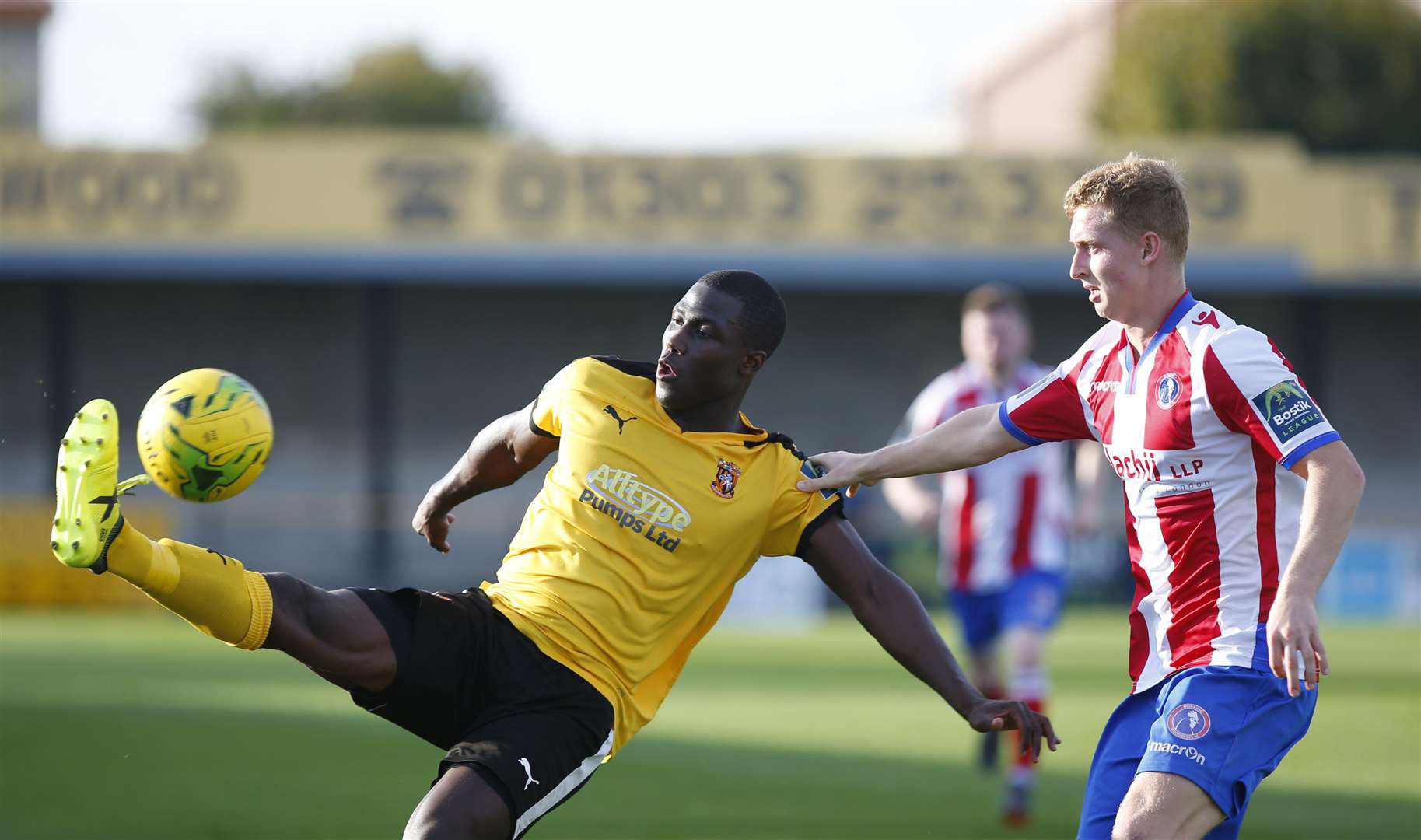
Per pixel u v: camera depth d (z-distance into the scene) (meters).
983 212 94.12
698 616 15.90
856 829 25.14
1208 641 14.64
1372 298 106.81
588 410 15.93
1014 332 32.25
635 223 93.12
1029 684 30.77
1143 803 13.98
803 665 54.69
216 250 91.62
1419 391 107.19
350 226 92.31
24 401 101.56
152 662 53.03
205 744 34.03
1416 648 59.34
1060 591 31.42
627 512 15.42
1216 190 95.75
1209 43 134.25
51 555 78.06
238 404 14.52
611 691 15.27
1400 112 132.88
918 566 77.75
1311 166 96.00
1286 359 14.59
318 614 14.29
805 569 76.12
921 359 108.31
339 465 105.50
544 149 92.94
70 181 90.81
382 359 100.75
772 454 16.02
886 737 36.91
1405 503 106.94
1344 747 34.91
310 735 35.78
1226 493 14.66
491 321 106.25
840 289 103.44
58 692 43.81
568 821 25.66
